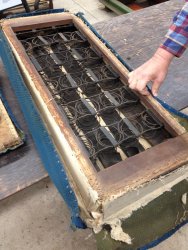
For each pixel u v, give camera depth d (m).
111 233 0.60
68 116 0.68
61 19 0.93
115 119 0.69
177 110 0.90
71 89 0.73
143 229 0.64
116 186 0.52
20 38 0.89
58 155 0.65
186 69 1.05
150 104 0.69
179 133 0.62
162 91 0.97
